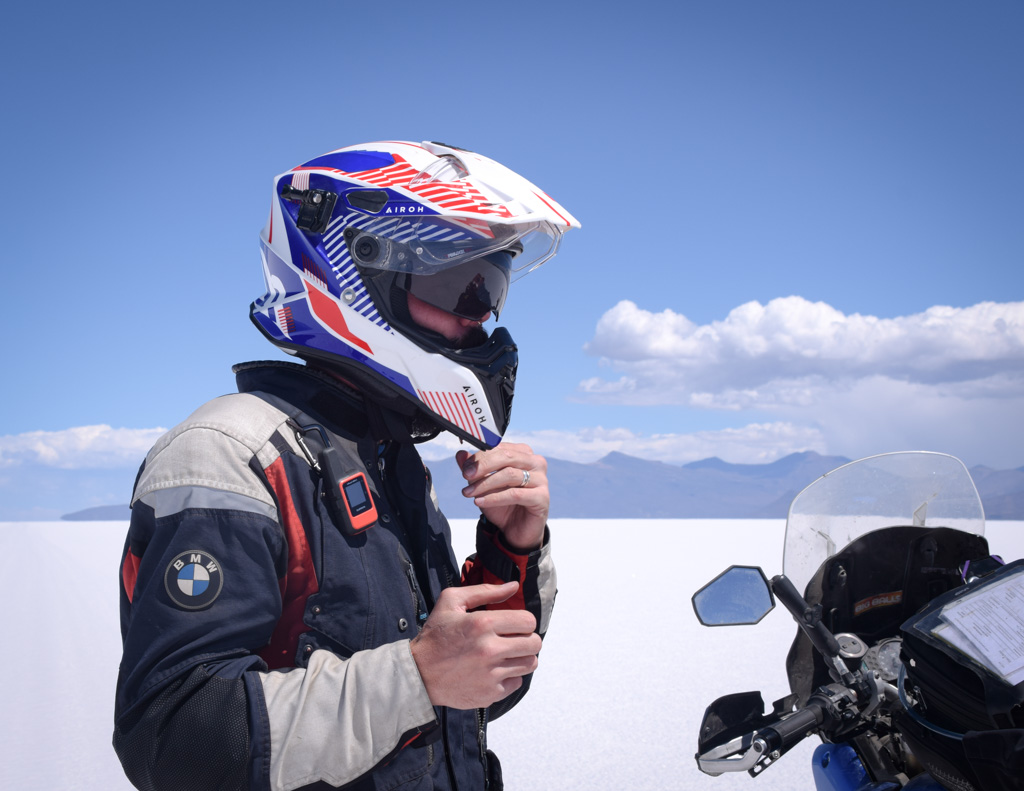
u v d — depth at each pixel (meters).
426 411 1.09
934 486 1.65
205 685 0.79
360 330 1.08
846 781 1.34
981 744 1.01
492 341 1.18
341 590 0.94
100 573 13.65
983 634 1.12
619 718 4.01
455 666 0.81
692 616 7.64
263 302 1.16
